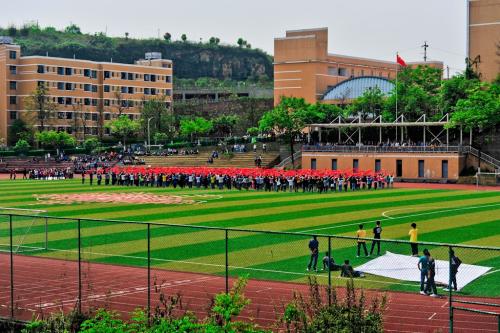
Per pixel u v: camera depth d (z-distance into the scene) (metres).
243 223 66.19
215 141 185.38
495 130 138.62
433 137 149.38
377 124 140.25
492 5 161.25
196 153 169.88
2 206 82.38
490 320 30.73
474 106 129.62
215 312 27.45
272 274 40.16
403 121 143.88
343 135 159.62
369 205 83.06
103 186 118.50
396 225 65.00
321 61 188.38
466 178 127.25
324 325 25.52
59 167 167.50
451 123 131.38
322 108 158.75
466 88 146.12
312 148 145.75
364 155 140.00
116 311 32.81
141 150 185.62
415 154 134.38
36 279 40.47
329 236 30.64
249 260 44.06
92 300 35.50
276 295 35.41
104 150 189.75
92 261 45.53
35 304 35.22
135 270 42.56
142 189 110.94
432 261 34.38
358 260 41.34
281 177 107.12
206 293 36.31
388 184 115.44
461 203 85.56
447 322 30.48
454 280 34.38
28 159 180.88
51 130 199.00
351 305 26.77
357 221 67.69
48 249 50.41
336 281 37.19
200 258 45.28
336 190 107.69
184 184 115.31
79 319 29.83
